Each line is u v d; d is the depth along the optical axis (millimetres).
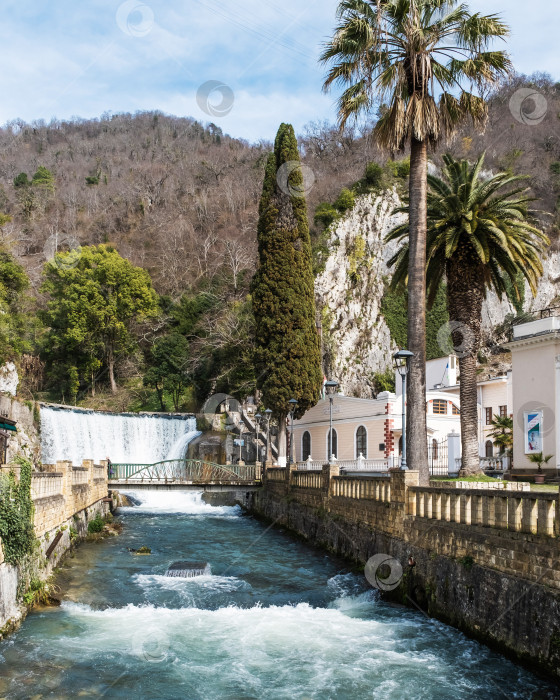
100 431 50438
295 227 44500
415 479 15820
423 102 19484
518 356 29391
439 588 13445
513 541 11016
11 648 11484
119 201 94875
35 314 63906
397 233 26203
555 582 9836
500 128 90562
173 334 64500
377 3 19422
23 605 13477
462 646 11789
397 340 73375
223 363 59844
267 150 109125
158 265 82438
